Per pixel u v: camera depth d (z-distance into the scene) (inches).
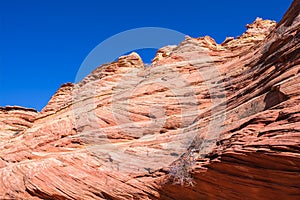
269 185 272.4
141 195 395.9
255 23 1027.9
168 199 372.2
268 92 363.6
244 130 321.1
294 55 370.6
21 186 521.0
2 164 650.2
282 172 257.6
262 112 329.1
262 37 889.5
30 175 522.0
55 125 685.3
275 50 437.1
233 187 303.9
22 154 645.3
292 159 244.7
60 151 597.0
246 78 483.5
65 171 492.1
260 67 456.1
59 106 868.6
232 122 379.6
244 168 285.3
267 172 268.8
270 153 257.6
